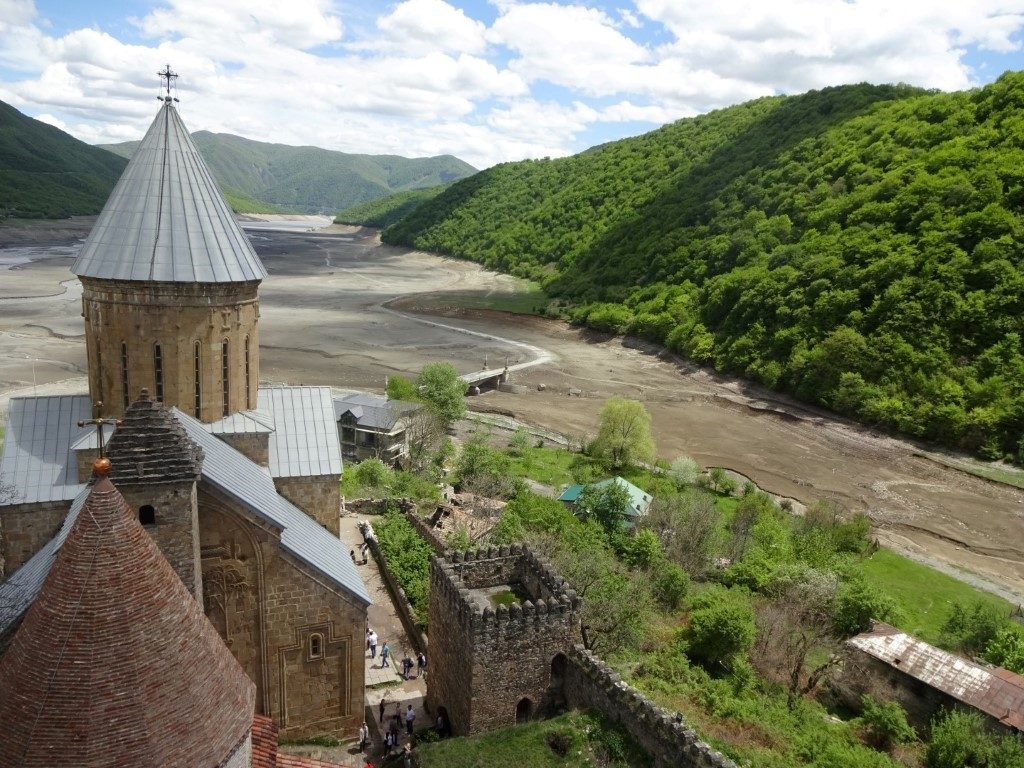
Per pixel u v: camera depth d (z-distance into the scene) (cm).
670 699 3219
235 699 1683
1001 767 2989
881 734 3328
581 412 10394
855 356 10138
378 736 2945
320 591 2705
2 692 1472
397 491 6119
